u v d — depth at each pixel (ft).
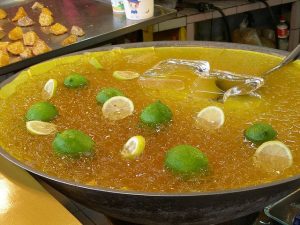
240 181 1.38
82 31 3.04
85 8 3.61
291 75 2.02
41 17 3.34
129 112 1.77
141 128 1.66
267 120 1.71
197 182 1.38
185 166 1.39
